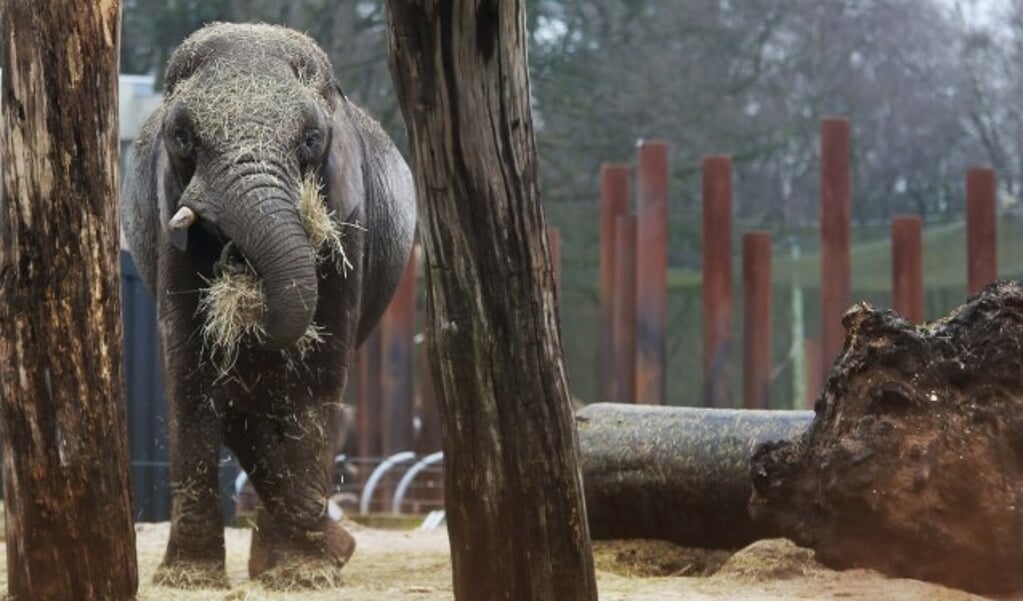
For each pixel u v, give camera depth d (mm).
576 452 9367
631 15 52000
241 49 12602
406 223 15672
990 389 11719
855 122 59031
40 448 10352
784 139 52656
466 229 9109
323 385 13250
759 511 12461
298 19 46969
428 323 9344
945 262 36156
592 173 50312
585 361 48500
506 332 9148
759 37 53719
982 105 61000
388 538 19609
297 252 11750
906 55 60625
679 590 11656
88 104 10281
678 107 51375
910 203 60469
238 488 24203
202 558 12867
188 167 12414
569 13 51469
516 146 9102
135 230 14320
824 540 12023
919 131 60250
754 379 27406
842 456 11727
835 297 26594
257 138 12062
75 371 10352
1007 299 11922
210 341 12930
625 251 28375
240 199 11820
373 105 47219
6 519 10570
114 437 10523
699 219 50594
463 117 9008
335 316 13234
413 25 8961
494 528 9266
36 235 10266
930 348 11844
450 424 9320
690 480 14172
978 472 11516
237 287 11969
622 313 28219
